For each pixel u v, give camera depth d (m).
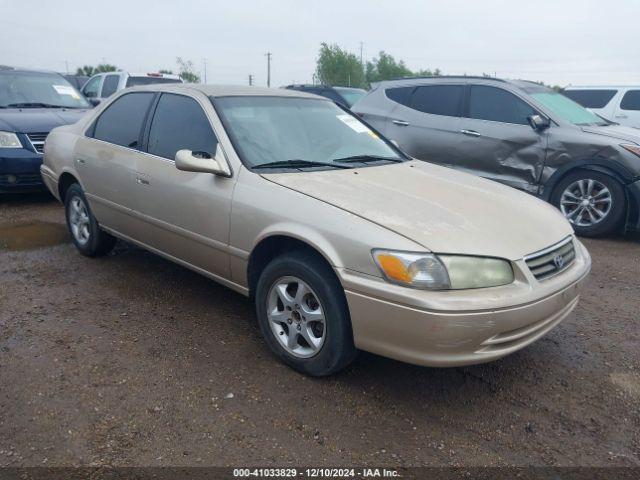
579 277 3.39
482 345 2.91
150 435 2.83
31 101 8.57
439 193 3.61
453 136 7.74
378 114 8.55
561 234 3.49
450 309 2.77
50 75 9.35
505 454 2.80
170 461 2.65
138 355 3.59
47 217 6.91
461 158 7.70
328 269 3.17
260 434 2.87
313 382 3.35
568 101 7.74
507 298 2.90
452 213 3.27
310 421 2.99
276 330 3.50
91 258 5.38
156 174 4.22
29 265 5.16
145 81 13.44
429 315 2.78
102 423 2.90
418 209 3.25
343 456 2.73
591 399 3.31
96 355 3.57
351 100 14.27
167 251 4.37
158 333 3.90
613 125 7.59
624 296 4.93
